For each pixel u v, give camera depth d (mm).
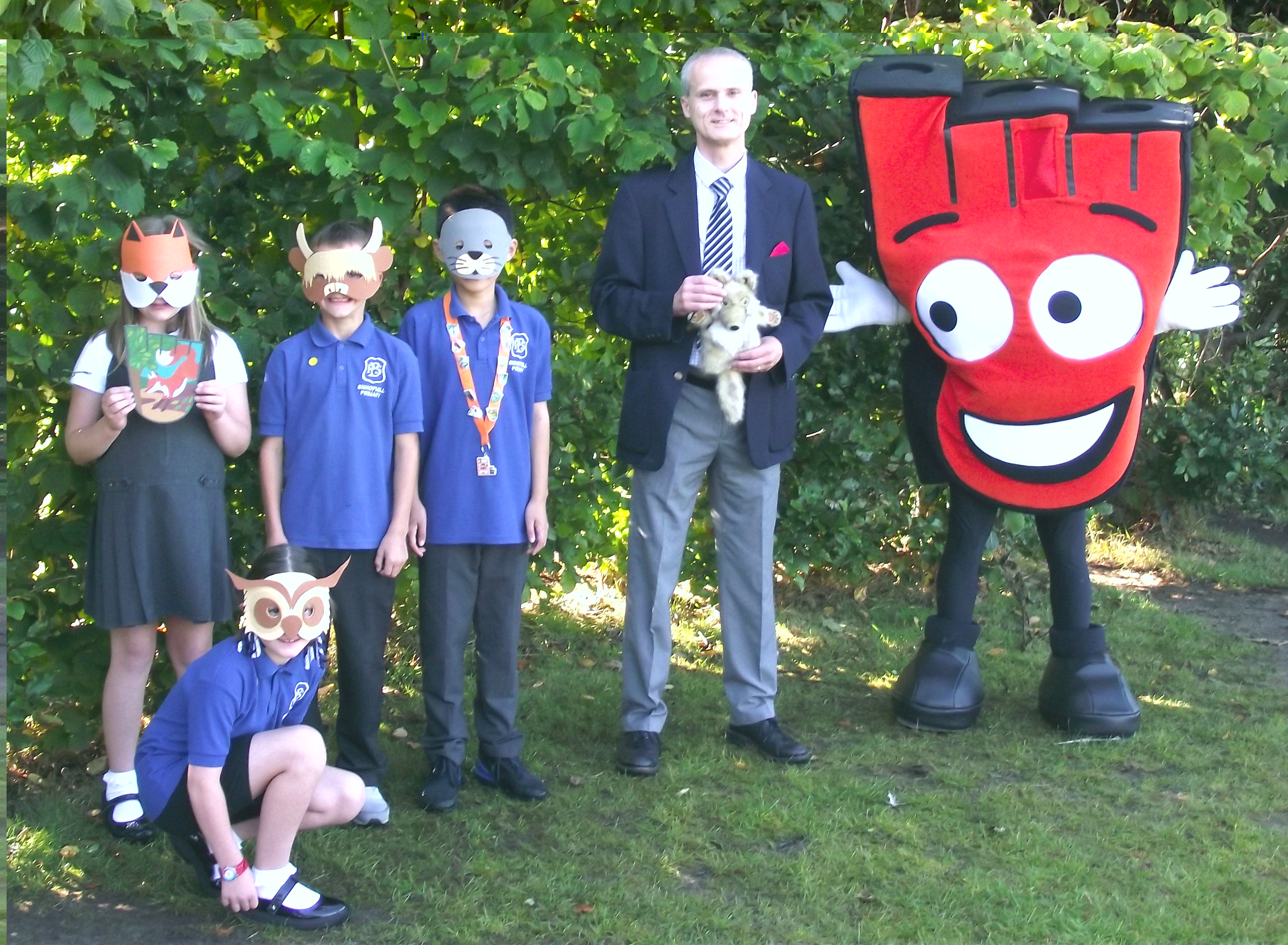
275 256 4039
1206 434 7375
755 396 4031
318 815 3221
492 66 3877
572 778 4117
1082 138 4133
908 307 4320
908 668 4684
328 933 3143
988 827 3803
